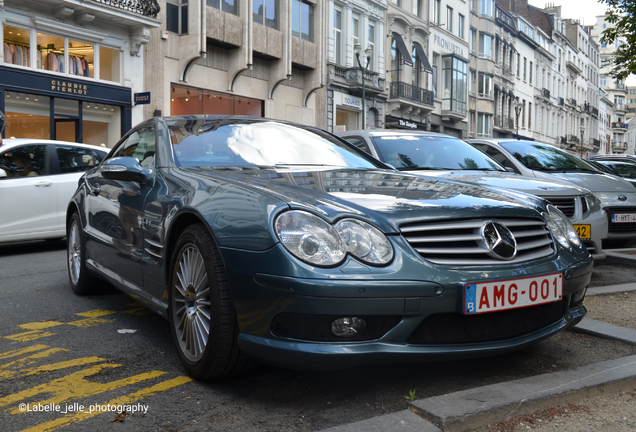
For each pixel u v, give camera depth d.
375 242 2.44
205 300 2.74
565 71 64.12
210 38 19.03
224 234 2.57
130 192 3.65
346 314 2.32
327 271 2.33
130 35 17.11
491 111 41.59
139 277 3.48
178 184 3.14
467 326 2.56
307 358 2.36
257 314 2.45
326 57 25.19
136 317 4.12
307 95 23.94
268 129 4.04
